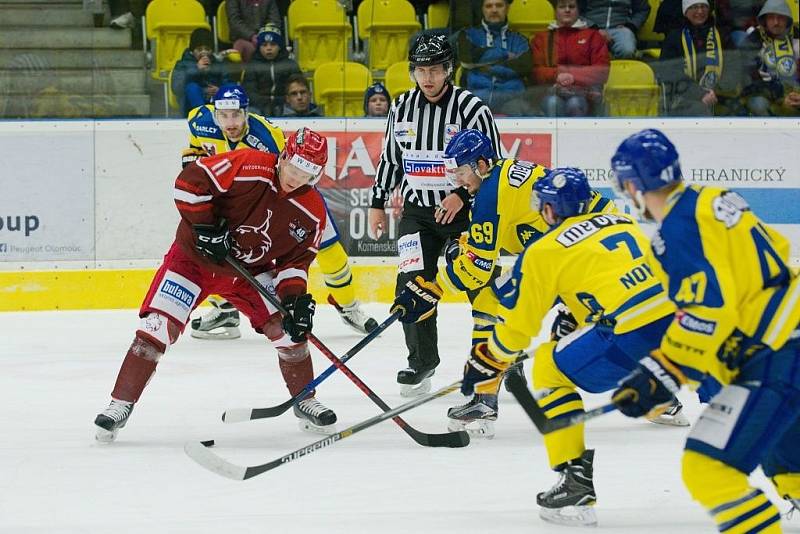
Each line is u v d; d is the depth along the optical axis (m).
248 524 9.39
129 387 12.20
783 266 7.51
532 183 12.27
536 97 22.77
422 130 14.94
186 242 12.16
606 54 22.72
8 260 21.66
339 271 18.47
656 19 23.05
